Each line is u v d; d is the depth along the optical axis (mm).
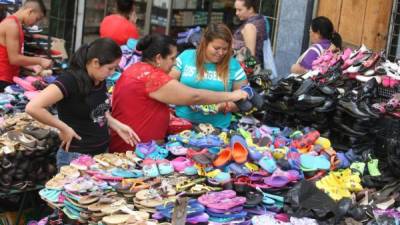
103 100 4297
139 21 10031
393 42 8469
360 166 4266
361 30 8383
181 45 6199
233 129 4820
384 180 4090
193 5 9852
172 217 3252
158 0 9891
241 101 4539
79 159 4105
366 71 4980
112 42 4105
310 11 8266
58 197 3801
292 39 8453
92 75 4125
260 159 3967
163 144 4496
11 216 4895
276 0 8578
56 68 6316
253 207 3643
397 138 4148
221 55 4750
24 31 6527
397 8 8430
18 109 5340
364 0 8320
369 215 3707
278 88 4918
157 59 4379
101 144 4344
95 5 10039
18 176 4512
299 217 3574
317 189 3781
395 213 3742
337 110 4621
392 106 4582
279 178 3838
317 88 4723
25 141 4484
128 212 3516
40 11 6145
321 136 4711
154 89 4340
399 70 5000
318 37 6195
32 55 6613
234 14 9555
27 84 5762
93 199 3617
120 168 4012
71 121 4219
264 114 5113
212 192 3725
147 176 3922
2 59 5977
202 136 4406
